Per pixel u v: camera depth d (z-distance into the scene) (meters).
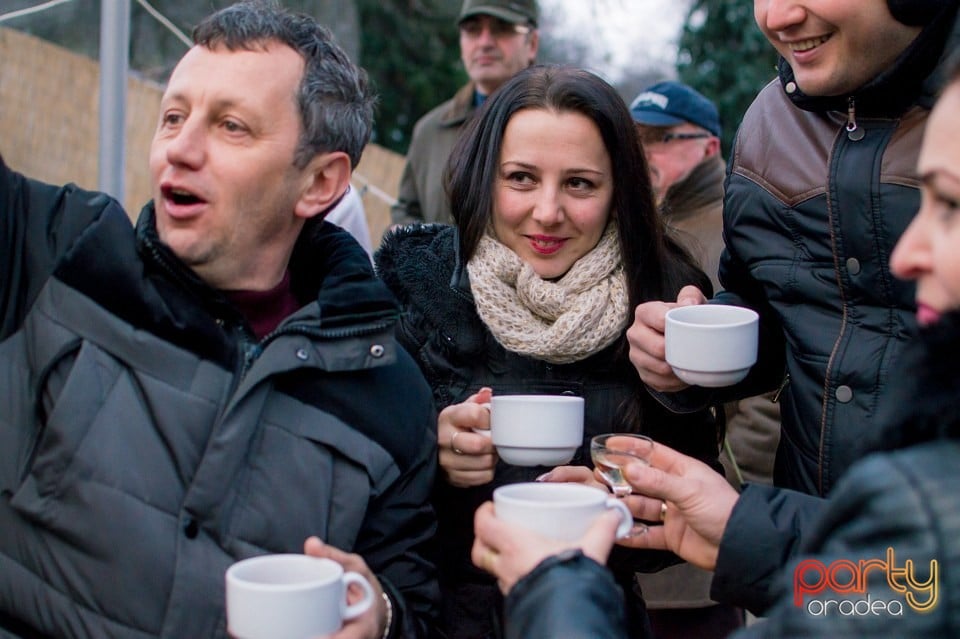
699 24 9.12
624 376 2.17
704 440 2.22
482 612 2.08
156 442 1.64
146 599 1.59
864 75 1.83
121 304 1.68
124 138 2.95
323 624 1.42
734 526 1.66
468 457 1.95
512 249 2.17
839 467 1.90
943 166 1.11
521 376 2.15
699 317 1.96
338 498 1.73
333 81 1.82
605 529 1.45
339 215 3.49
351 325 1.76
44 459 1.61
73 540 1.60
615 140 2.11
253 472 1.68
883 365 1.86
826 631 1.09
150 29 7.93
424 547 1.91
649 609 3.00
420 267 2.21
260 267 1.83
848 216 1.89
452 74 12.76
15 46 4.91
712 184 3.70
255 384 1.66
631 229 2.15
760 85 8.79
